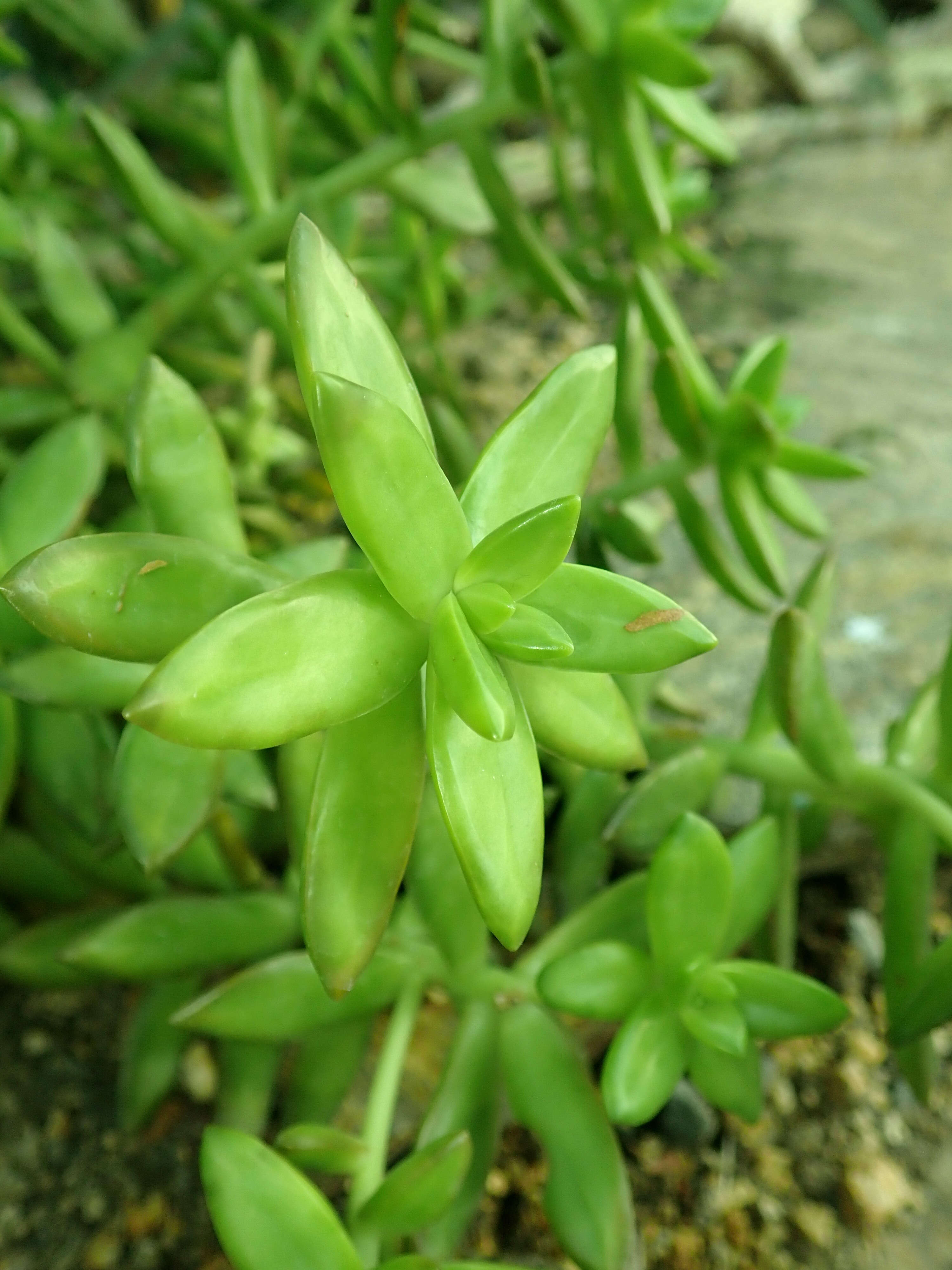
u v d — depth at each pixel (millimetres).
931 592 264
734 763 180
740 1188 191
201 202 322
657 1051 148
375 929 124
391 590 119
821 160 489
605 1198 148
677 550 276
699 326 373
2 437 228
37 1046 203
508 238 222
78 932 178
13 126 275
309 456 273
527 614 120
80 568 122
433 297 271
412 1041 194
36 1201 185
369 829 125
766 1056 207
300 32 390
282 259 269
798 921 226
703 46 503
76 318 222
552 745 135
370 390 108
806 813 199
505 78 215
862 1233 186
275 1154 135
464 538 120
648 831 170
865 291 389
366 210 401
